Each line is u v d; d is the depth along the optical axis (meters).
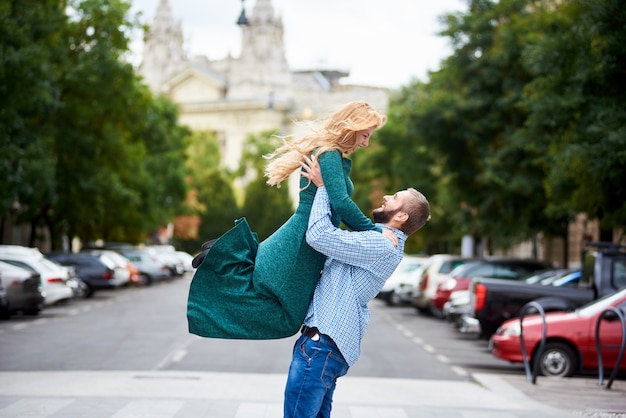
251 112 151.62
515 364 19.11
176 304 36.94
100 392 12.34
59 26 35.22
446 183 40.28
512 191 34.53
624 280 19.05
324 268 5.22
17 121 32.78
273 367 16.94
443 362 18.98
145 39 43.50
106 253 48.59
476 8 37.12
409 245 72.06
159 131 62.12
